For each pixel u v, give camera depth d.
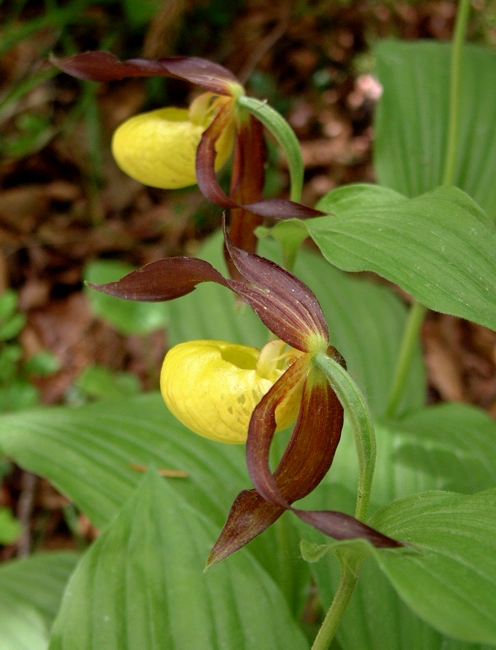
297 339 0.30
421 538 0.28
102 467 0.40
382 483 0.39
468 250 0.30
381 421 0.42
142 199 0.81
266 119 0.35
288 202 0.34
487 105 0.46
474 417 0.43
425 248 0.30
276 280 0.30
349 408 0.29
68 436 0.41
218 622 0.34
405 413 0.44
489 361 0.67
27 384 0.61
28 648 0.40
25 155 0.79
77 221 0.79
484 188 0.45
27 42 0.80
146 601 0.34
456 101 0.43
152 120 0.38
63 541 0.56
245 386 0.31
